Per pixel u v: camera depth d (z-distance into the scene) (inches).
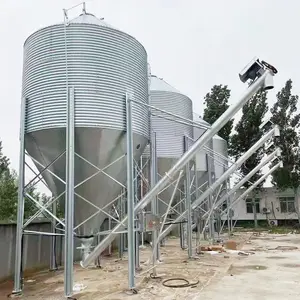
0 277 328.5
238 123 1336.1
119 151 305.1
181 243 619.8
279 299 269.1
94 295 282.5
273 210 1409.9
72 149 273.7
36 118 291.7
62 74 288.8
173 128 499.8
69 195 271.3
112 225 521.3
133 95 311.6
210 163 660.7
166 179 326.0
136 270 393.7
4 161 1105.4
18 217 299.0
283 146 1275.8
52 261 403.9
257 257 515.5
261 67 323.0
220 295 281.1
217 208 761.6
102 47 298.2
